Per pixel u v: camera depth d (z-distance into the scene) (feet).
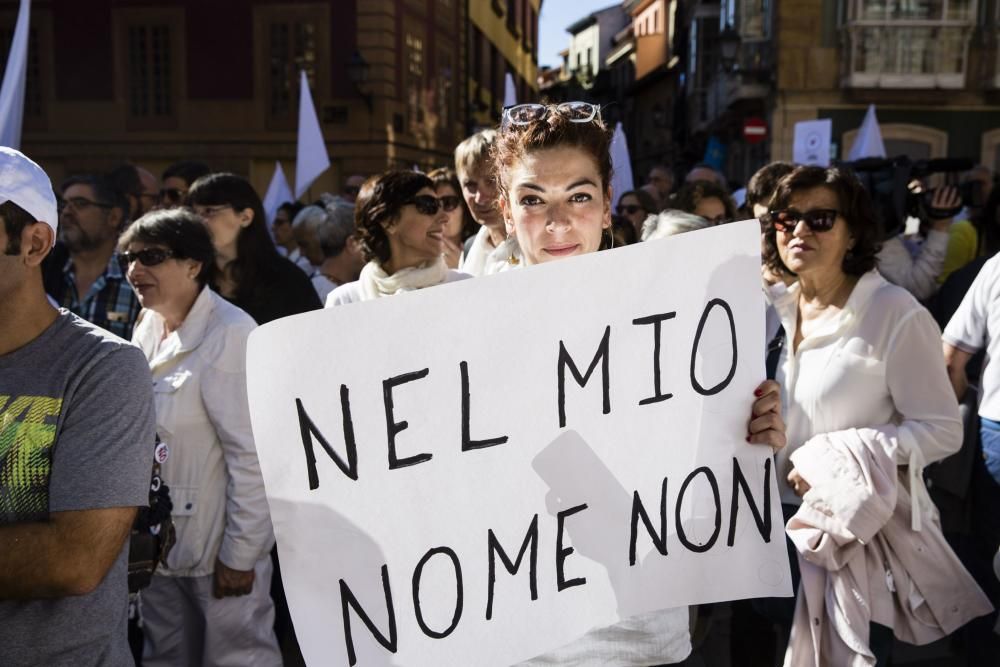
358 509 5.21
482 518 5.35
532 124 5.56
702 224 11.63
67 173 65.67
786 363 9.08
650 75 141.69
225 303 9.39
